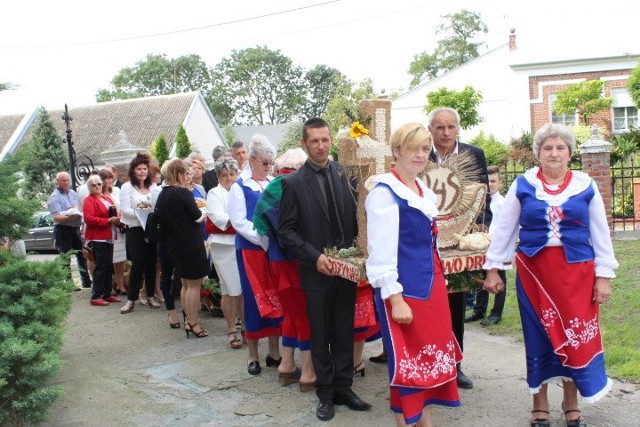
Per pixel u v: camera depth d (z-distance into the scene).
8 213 4.49
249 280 5.23
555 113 22.84
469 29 52.75
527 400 4.67
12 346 3.84
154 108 38.16
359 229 4.35
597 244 3.93
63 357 6.13
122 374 5.58
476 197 4.59
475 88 24.67
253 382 5.26
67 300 4.66
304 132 4.55
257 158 5.32
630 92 18.53
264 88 74.50
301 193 4.47
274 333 5.39
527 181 4.05
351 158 4.25
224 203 5.99
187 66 72.88
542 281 3.96
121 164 11.88
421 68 53.16
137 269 7.93
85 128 37.97
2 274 4.27
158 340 6.66
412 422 3.48
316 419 4.45
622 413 4.33
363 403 4.55
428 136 3.54
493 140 20.92
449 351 3.61
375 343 6.32
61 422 4.56
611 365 5.18
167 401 4.91
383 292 3.48
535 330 4.02
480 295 6.80
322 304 4.44
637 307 6.73
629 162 15.30
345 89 33.91
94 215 8.38
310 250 4.37
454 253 4.33
